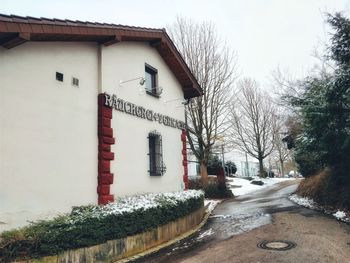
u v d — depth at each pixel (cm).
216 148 2658
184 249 868
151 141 1295
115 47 1112
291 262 665
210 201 1962
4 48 739
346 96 952
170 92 1455
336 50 1031
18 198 722
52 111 838
